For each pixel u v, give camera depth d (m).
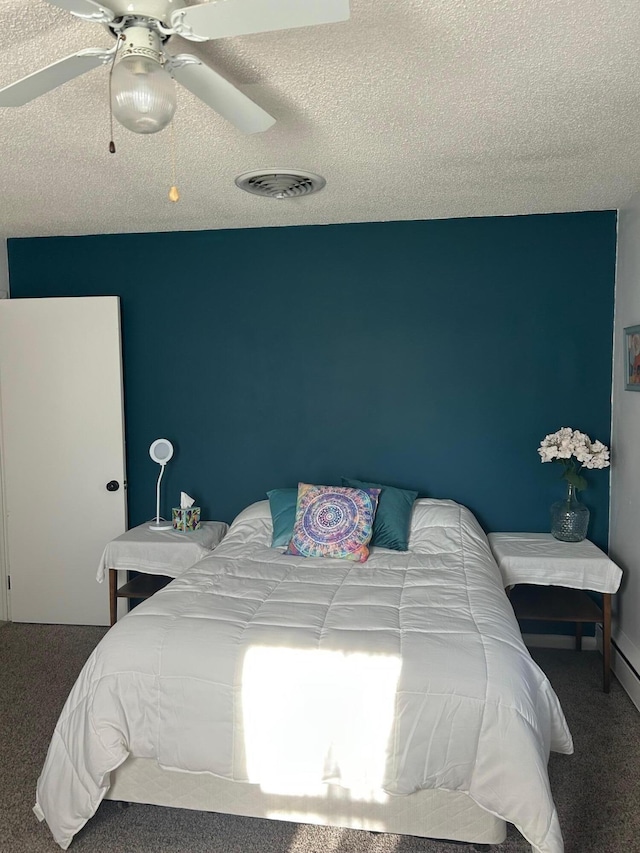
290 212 3.84
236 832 2.44
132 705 2.35
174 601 2.76
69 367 4.30
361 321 4.13
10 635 4.25
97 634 4.25
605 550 4.02
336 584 3.02
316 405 4.21
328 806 2.33
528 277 3.97
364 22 1.79
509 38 1.88
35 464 4.38
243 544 3.67
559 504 3.84
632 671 3.39
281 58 2.00
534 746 2.14
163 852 2.33
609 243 3.89
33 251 4.42
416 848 2.35
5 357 4.36
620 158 2.92
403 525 3.68
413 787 2.20
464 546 3.50
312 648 2.37
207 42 1.90
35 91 1.75
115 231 4.27
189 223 4.08
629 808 2.51
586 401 3.98
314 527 3.53
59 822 2.32
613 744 2.96
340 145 2.74
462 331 4.05
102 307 4.25
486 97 2.28
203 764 2.31
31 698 3.39
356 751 2.23
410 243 4.05
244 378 4.27
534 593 3.85
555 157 2.91
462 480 4.11
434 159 2.92
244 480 4.32
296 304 4.19
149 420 4.39
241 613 2.64
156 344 4.35
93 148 2.74
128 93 1.59
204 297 4.28
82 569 4.38
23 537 4.42
